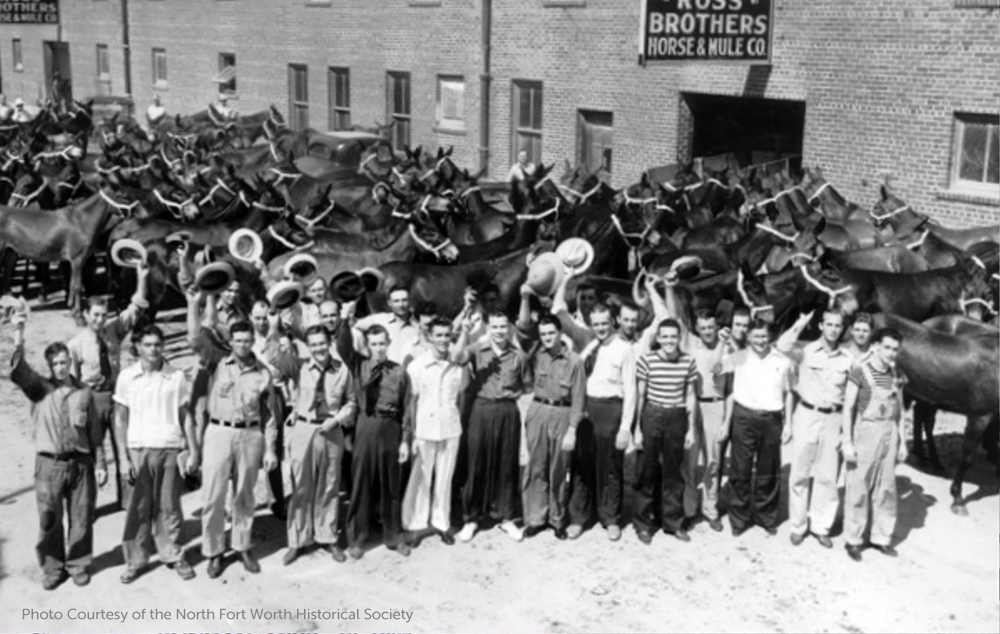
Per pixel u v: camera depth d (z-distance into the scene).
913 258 15.73
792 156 23.95
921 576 9.55
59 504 9.20
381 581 9.46
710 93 23.30
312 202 16.97
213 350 9.49
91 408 9.23
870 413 9.70
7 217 17.25
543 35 27.16
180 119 33.72
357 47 32.88
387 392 9.67
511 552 9.99
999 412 10.53
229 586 9.36
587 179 19.95
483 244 16.19
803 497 10.08
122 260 11.52
